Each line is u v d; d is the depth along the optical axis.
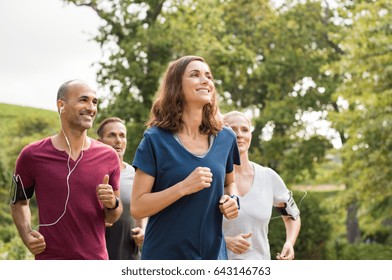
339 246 24.56
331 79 33.38
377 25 24.38
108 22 27.89
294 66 34.12
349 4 33.66
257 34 34.84
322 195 34.53
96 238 5.35
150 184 4.32
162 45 27.42
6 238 22.73
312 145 33.28
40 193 5.34
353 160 25.77
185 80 4.38
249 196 5.89
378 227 29.66
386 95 23.97
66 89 5.41
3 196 24.80
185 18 28.66
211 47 28.64
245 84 34.62
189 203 4.27
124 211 6.70
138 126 27.33
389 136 23.88
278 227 21.28
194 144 4.42
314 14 34.62
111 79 27.70
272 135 34.78
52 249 5.26
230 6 35.19
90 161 5.42
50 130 32.50
